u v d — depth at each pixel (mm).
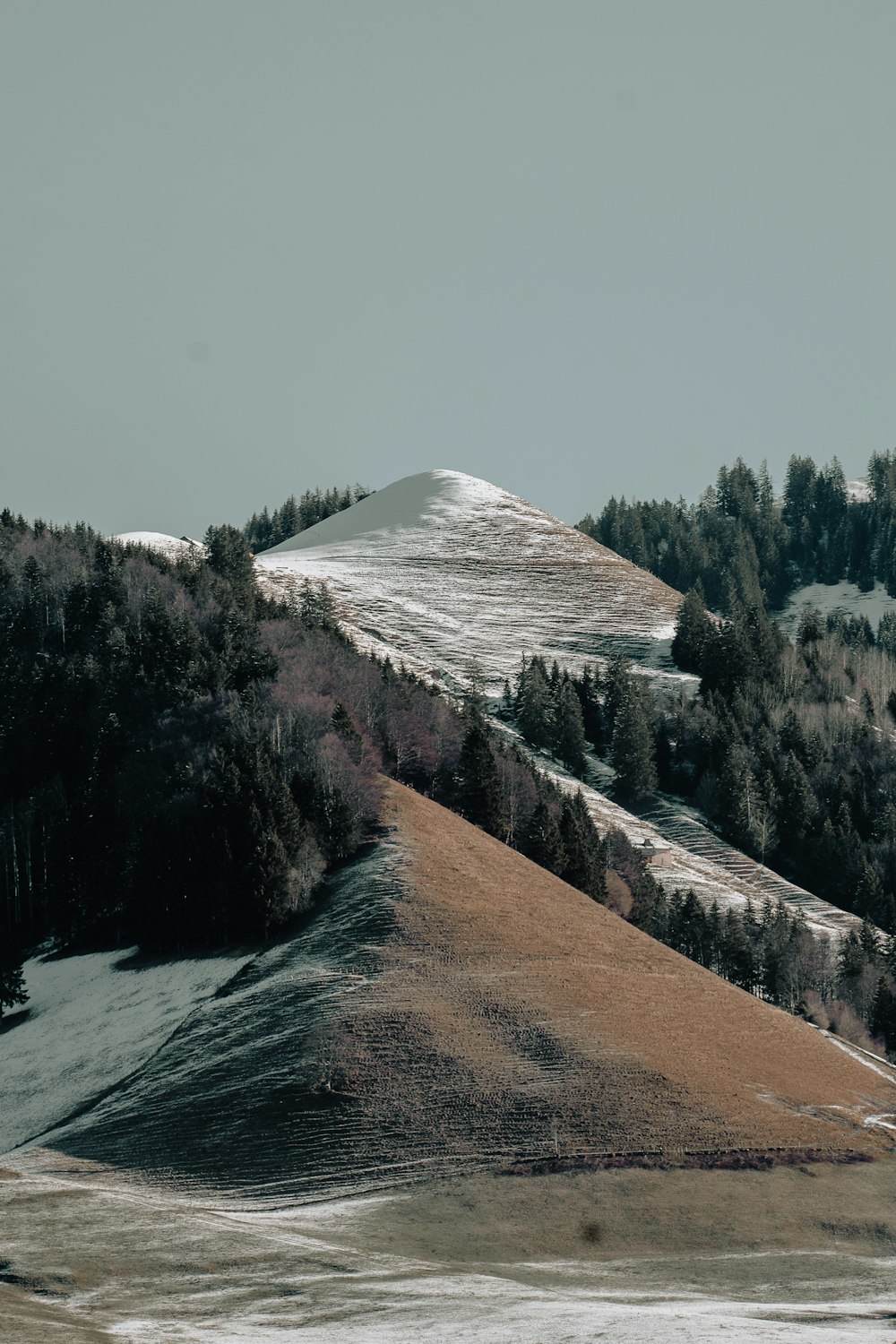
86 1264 46094
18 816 127438
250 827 97312
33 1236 49656
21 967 97000
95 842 113875
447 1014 76125
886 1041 125188
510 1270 49938
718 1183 60656
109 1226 51375
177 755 118812
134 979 94938
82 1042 85750
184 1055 77875
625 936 96812
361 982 80625
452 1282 45438
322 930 90625
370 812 109188
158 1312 40906
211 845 98375
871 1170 64125
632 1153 62844
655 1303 45125
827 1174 63031
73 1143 69250
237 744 116375
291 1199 60031
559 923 94875
